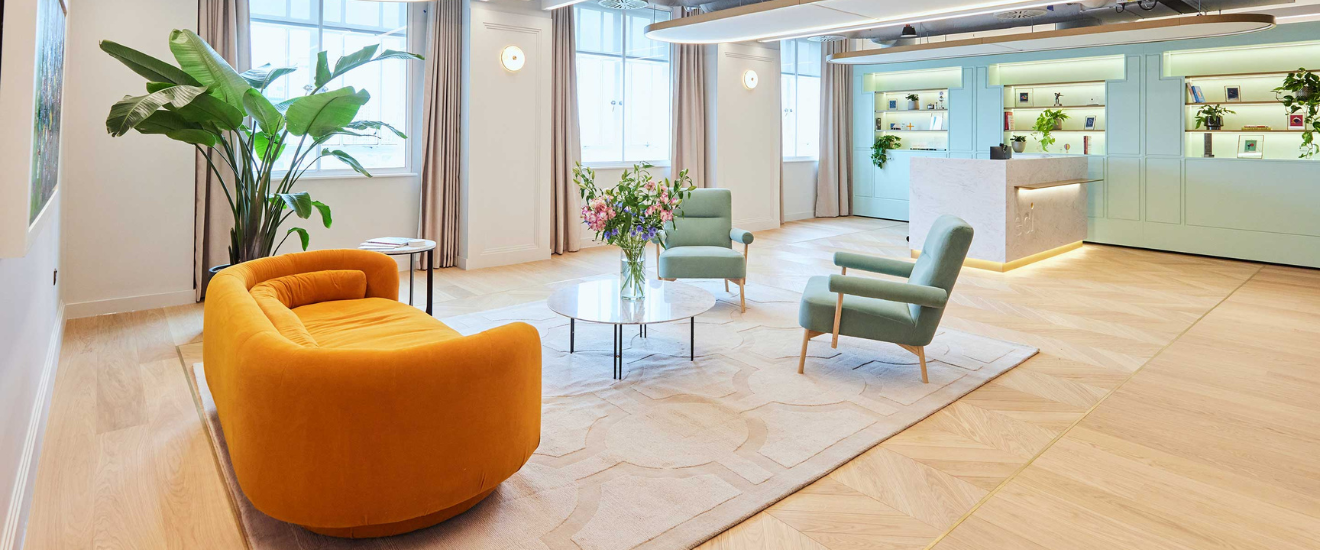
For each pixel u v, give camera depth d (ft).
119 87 15.55
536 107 23.02
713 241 18.10
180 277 16.94
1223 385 11.97
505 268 22.25
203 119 13.32
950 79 32.94
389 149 21.20
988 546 7.20
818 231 30.58
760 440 9.60
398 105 21.17
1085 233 26.63
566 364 12.82
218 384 8.42
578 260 23.77
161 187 16.43
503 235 22.74
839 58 29.40
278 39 18.92
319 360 6.52
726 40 22.99
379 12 20.48
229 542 7.20
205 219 17.62
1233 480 8.63
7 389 6.99
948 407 10.98
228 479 8.37
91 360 12.84
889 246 26.58
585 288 13.69
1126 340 14.70
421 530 7.34
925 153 33.17
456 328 15.17
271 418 6.59
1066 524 7.63
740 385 11.76
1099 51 26.84
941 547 7.18
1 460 6.36
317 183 19.76
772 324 15.64
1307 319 16.33
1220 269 22.52
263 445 6.67
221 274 9.87
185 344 13.92
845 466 8.96
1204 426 10.25
